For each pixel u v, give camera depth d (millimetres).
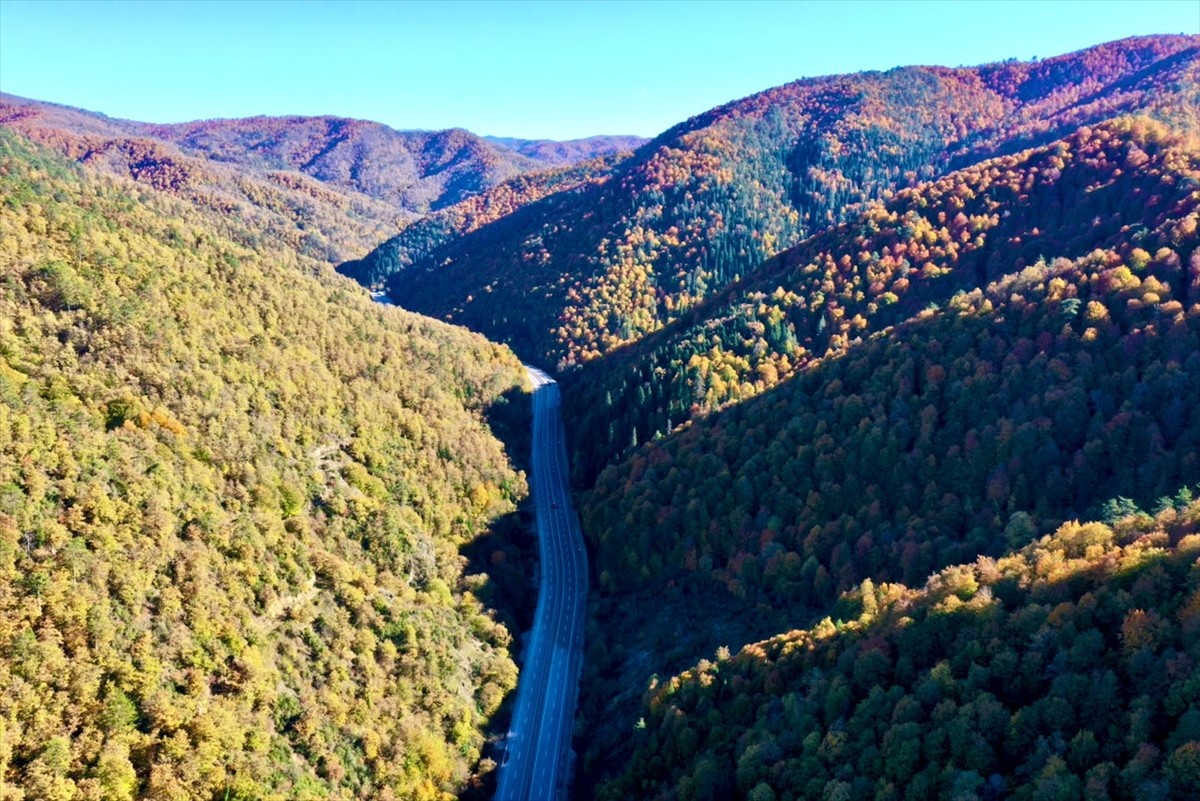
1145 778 51375
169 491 87250
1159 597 62781
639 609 125625
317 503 111875
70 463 79750
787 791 68875
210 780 69750
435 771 88062
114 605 73812
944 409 121438
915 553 104312
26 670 64688
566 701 107500
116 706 67812
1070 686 60188
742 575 119750
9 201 119938
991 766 60000
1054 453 104938
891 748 65312
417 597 110500
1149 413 101812
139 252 129250
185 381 105438
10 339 92062
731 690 87500
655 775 83125
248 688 78750
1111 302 118062
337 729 84812
